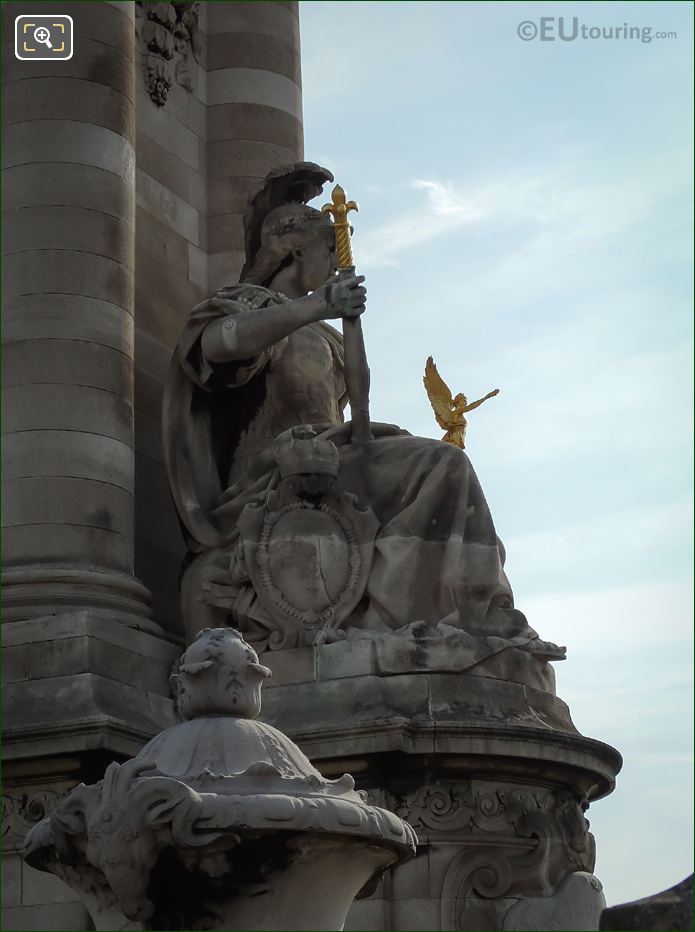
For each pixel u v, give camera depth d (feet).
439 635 57.06
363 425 61.77
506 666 57.57
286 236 67.62
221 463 66.08
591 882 53.31
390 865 38.73
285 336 63.21
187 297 76.89
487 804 55.57
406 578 58.49
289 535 59.16
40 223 63.31
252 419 66.08
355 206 63.57
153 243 75.36
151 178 76.18
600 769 58.59
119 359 63.46
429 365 66.59
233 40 82.84
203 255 79.10
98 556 60.85
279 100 82.99
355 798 37.14
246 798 34.96
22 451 60.95
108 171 64.95
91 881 36.91
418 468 60.64
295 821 35.01
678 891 39.99
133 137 67.05
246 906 35.78
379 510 60.13
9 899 54.29
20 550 60.18
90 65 65.72
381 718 54.65
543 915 52.44
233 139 81.30
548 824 56.18
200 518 62.59
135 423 70.23
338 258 62.90
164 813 34.78
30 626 57.67
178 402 64.95
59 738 54.54
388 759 54.95
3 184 63.98
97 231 63.98
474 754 55.01
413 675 56.39
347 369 61.98
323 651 57.31
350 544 59.06
